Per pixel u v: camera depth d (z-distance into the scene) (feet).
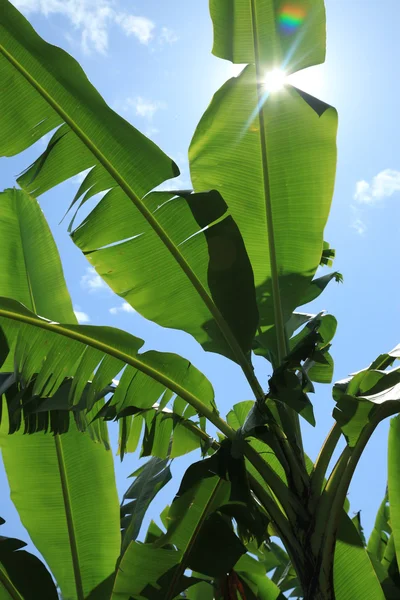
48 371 6.63
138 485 8.78
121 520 8.59
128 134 7.09
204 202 7.23
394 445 8.20
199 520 7.18
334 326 8.93
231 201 7.85
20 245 8.85
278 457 6.68
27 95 6.93
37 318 6.57
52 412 7.50
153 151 7.12
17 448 8.63
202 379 7.23
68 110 6.97
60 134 7.00
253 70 7.69
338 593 7.72
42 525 8.60
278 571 11.34
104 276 7.46
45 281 8.81
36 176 6.98
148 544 7.23
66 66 6.97
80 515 8.62
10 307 6.50
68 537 8.61
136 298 7.53
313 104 7.23
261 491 6.81
